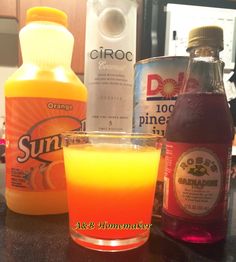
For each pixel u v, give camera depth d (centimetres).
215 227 23
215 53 25
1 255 21
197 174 23
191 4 90
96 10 35
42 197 28
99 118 35
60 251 22
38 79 27
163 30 90
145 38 89
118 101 35
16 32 108
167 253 22
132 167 21
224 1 90
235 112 67
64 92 28
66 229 26
